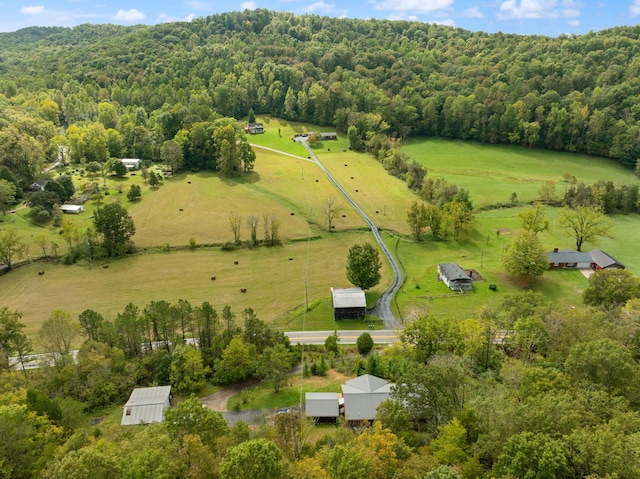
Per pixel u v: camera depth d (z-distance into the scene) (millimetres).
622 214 152375
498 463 41250
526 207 156500
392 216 149875
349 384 68375
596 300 89875
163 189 166750
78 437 47562
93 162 181375
